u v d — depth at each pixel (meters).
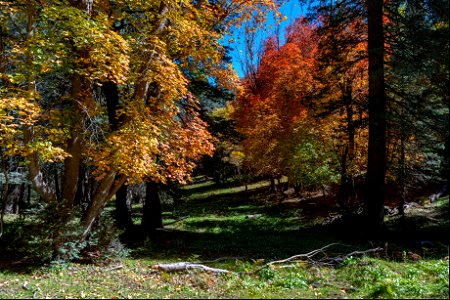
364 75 17.66
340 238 13.82
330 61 15.45
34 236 9.31
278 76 23.88
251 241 13.89
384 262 8.91
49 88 12.96
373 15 13.59
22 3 9.62
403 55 12.51
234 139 18.38
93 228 10.67
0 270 8.92
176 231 16.55
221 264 9.81
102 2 11.49
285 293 7.14
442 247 10.69
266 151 25.27
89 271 8.98
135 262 10.15
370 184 13.80
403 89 15.16
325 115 15.48
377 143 13.76
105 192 10.77
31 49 8.35
